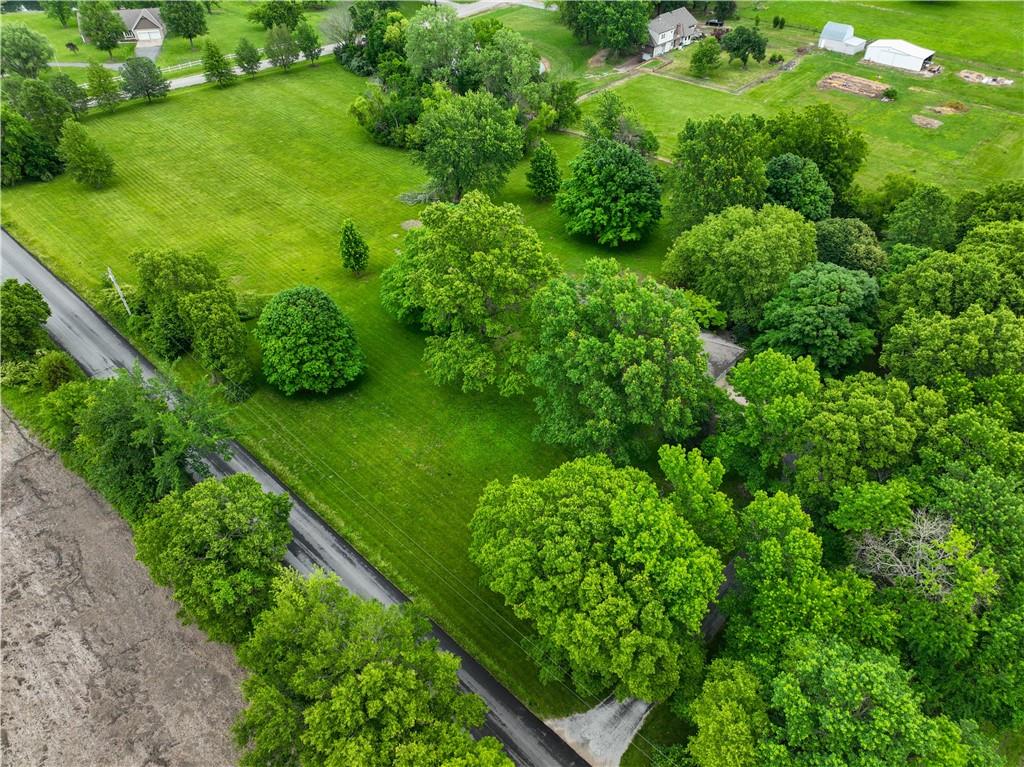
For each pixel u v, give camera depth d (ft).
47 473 160.25
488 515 123.13
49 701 119.75
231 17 474.90
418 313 197.26
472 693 109.19
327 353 173.58
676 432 140.36
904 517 110.32
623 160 232.32
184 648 127.03
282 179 282.36
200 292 177.99
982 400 130.11
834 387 134.41
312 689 94.07
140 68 333.83
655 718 116.98
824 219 211.61
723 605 114.62
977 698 101.65
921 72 367.04
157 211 259.39
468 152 234.17
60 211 258.16
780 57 388.78
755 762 88.48
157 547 117.19
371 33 375.86
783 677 92.53
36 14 479.00
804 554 105.40
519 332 168.14
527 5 492.54
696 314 184.85
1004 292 147.84
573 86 317.22
